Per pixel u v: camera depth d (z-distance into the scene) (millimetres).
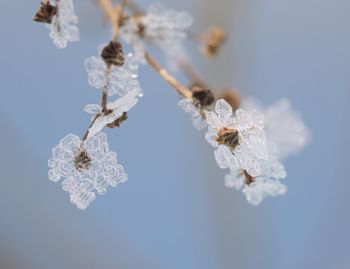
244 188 228
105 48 221
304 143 265
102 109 218
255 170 217
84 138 217
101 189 217
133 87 221
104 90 219
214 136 220
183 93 229
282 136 262
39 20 220
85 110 218
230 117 219
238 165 218
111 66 220
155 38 256
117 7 259
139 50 247
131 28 251
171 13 261
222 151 218
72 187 217
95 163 217
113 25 247
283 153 262
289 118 263
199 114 227
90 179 217
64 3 220
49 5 220
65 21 221
